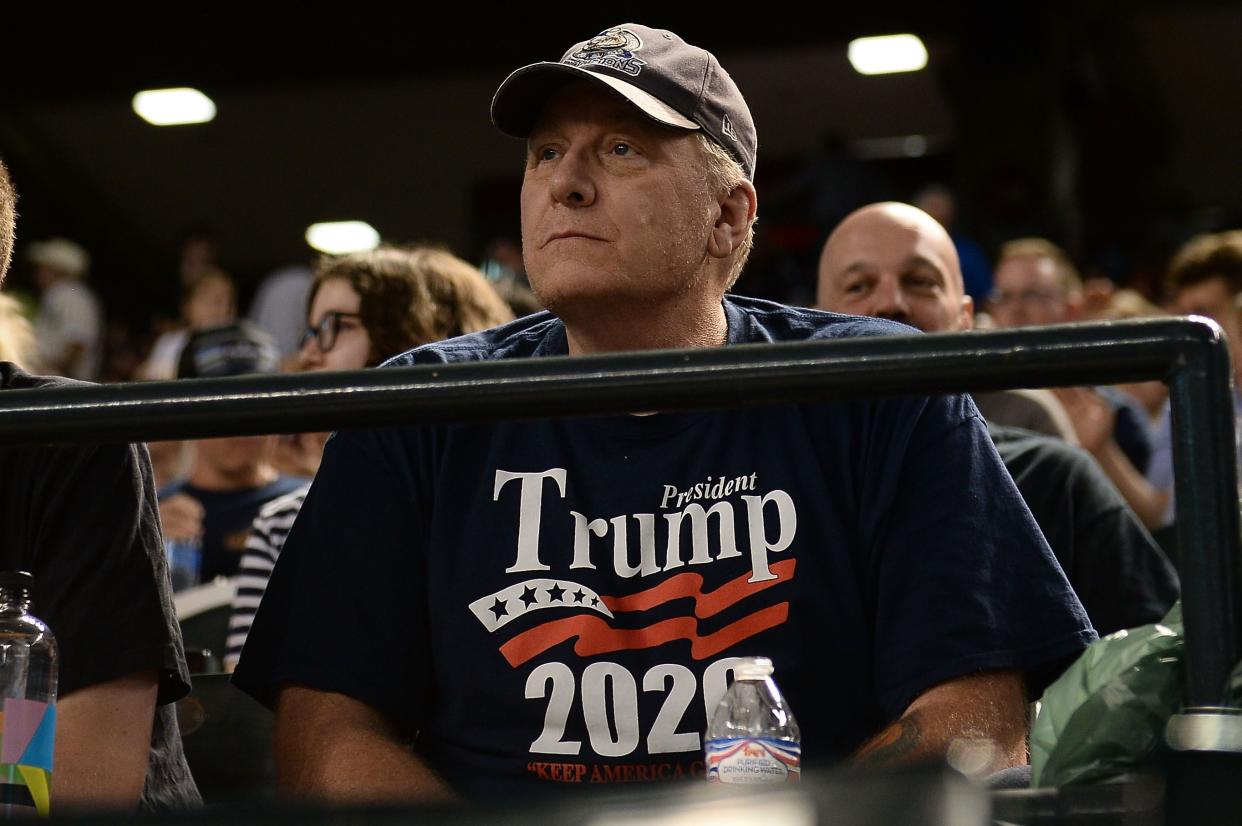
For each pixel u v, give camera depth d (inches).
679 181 86.6
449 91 516.4
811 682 77.7
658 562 78.9
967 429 81.7
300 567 82.4
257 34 483.8
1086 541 117.6
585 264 84.9
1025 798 46.1
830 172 385.7
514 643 78.4
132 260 581.0
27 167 550.9
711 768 63.7
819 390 52.7
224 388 54.3
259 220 582.6
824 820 31.3
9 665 70.4
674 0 461.4
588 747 76.5
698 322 89.0
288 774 78.0
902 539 78.7
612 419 81.7
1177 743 44.3
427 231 574.6
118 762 77.0
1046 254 216.5
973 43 433.4
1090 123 467.2
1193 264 192.1
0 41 487.5
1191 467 51.3
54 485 81.2
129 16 483.8
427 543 82.4
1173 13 458.3
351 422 53.9
